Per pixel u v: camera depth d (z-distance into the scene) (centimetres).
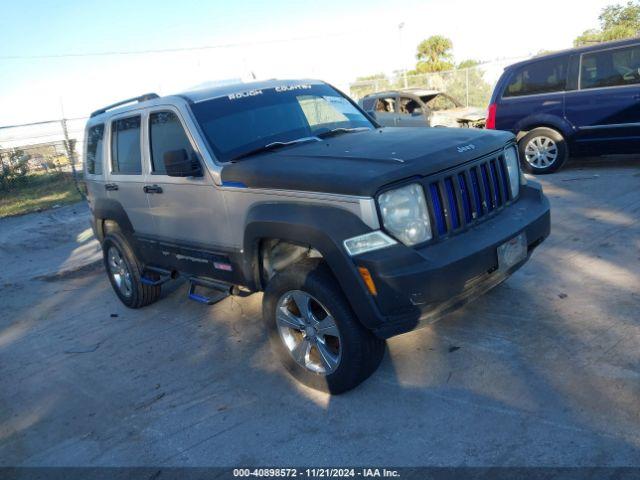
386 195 316
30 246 1013
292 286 358
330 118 491
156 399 402
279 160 387
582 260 523
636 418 297
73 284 736
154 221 499
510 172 403
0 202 1642
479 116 1360
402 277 307
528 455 283
